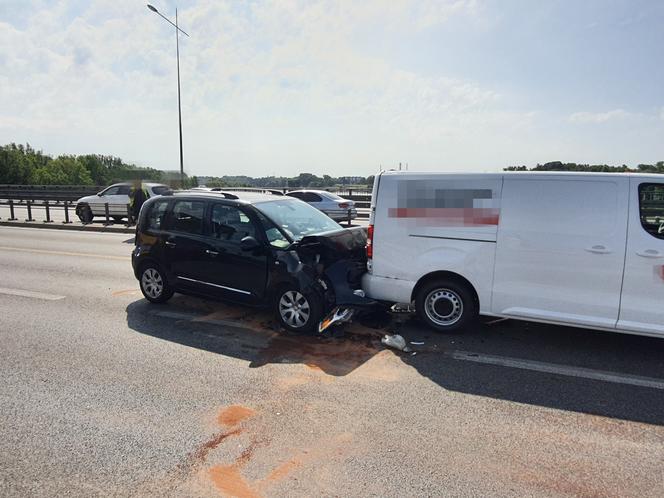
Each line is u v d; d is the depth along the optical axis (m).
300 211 6.16
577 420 3.38
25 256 10.38
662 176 4.27
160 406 3.55
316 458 2.90
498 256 4.80
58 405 3.57
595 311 4.51
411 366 4.33
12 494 2.55
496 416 3.43
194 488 2.61
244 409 3.51
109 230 15.50
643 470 2.79
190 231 5.97
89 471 2.76
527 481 2.69
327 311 5.12
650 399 3.71
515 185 4.73
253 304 5.47
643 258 4.30
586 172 4.54
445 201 5.02
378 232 5.34
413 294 5.29
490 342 4.95
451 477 2.72
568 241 4.54
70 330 5.35
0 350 4.73
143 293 6.51
